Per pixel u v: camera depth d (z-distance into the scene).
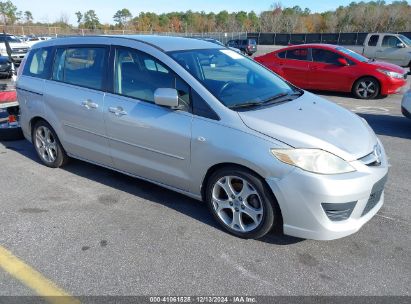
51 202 4.00
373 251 3.14
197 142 3.29
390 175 4.75
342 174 2.85
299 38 34.25
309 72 11.29
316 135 2.99
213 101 3.28
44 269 2.91
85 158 4.52
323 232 2.91
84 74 4.29
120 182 4.52
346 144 3.02
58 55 4.61
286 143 2.92
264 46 36.03
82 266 2.95
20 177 4.69
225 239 3.31
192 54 3.85
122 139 3.91
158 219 3.65
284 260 3.02
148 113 3.63
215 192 3.39
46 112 4.66
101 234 3.38
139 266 2.95
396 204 3.95
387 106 9.41
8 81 13.27
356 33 29.33
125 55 3.92
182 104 3.42
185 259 3.04
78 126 4.34
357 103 9.88
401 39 16.38
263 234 3.19
